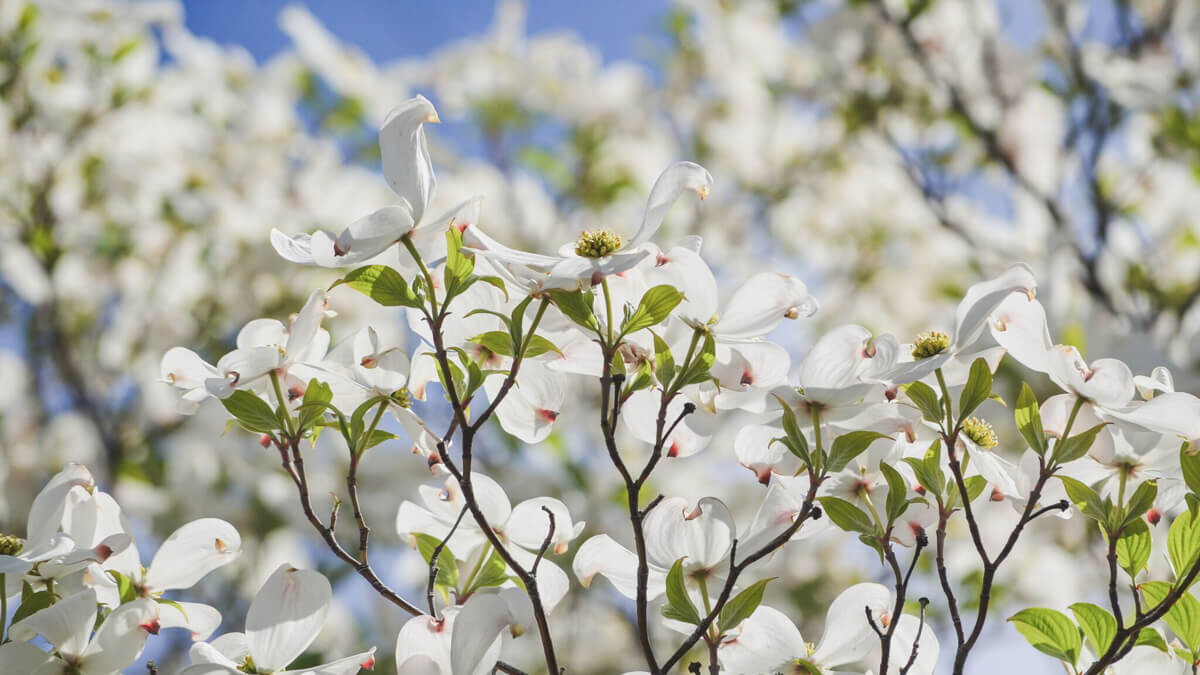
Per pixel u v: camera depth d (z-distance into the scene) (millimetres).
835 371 1012
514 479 2721
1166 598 991
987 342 1009
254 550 2721
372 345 1049
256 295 3260
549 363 1030
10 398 3039
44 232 3131
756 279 1004
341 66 3871
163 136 3465
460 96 3936
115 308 3236
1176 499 1034
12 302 3189
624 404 1055
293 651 1026
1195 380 2285
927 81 3354
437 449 1040
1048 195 3117
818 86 3607
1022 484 1030
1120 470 1016
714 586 1037
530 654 2754
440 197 3535
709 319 1005
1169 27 3070
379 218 995
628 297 1013
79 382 3016
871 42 3430
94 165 3316
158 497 2912
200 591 2557
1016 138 3211
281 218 3400
